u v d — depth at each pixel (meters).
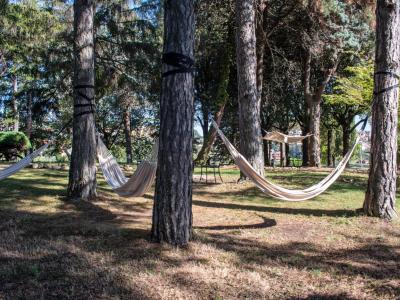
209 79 25.05
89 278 4.53
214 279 4.57
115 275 4.61
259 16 16.92
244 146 11.68
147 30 20.02
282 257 5.41
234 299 4.08
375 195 7.62
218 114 20.31
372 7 16.31
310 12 17.11
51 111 24.31
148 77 20.66
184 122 5.69
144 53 19.89
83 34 9.02
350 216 7.79
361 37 17.73
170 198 5.72
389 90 7.41
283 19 18.25
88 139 9.18
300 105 25.86
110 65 20.50
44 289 4.23
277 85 22.56
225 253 5.50
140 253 5.38
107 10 19.53
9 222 7.16
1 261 5.07
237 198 10.02
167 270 4.79
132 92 24.56
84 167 9.12
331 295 4.24
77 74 9.06
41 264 4.96
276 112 26.80
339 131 40.25
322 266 5.10
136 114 33.56
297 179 13.56
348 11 17.56
